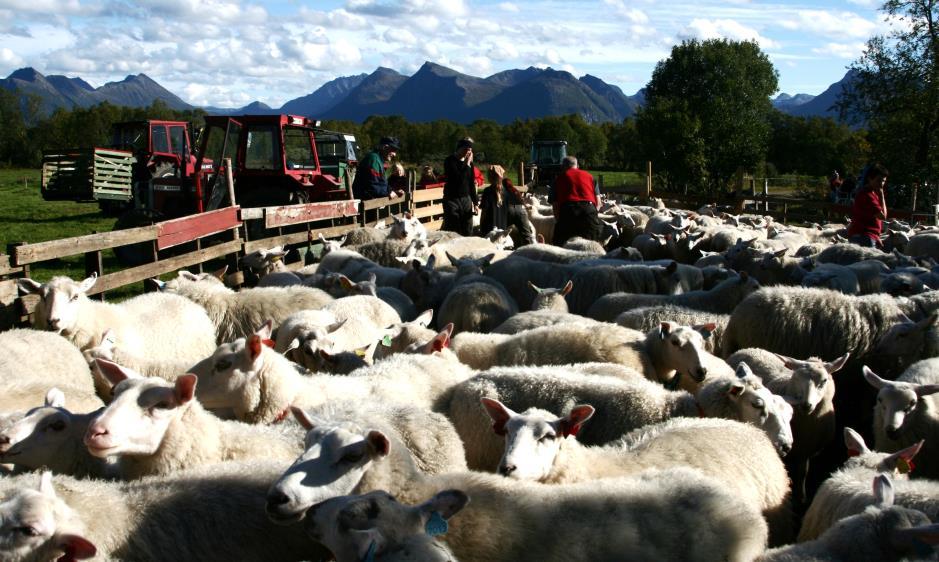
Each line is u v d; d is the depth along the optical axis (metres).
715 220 23.44
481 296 10.28
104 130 92.62
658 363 7.97
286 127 19.78
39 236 23.52
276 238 15.02
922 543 4.07
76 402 6.21
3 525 3.59
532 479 4.93
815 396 6.91
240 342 6.00
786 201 32.34
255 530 4.39
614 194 40.22
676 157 51.91
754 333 8.97
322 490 4.10
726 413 6.36
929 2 36.94
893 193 37.56
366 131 85.31
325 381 6.48
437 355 7.47
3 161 91.62
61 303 8.06
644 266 11.76
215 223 13.12
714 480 4.85
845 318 8.70
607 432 6.45
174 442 4.83
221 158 19.42
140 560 4.07
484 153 81.06
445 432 5.46
